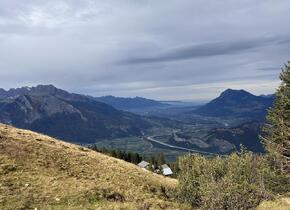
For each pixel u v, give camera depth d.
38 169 39.47
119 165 55.66
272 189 42.12
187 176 40.78
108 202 33.22
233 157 38.53
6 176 34.84
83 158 50.53
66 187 34.97
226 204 32.41
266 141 56.78
